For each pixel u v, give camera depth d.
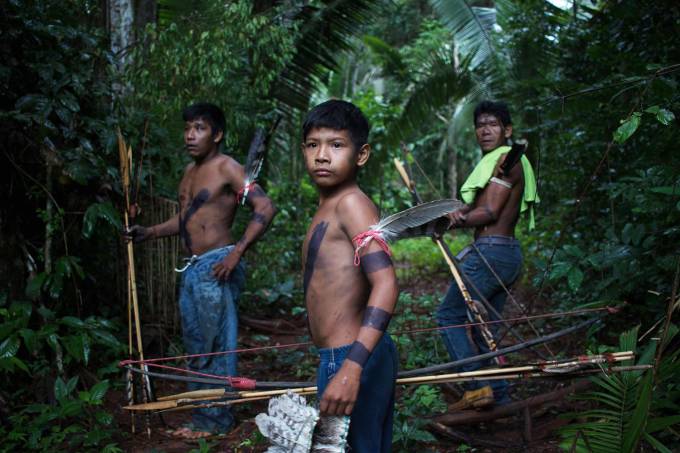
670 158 3.63
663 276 3.54
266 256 8.09
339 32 7.29
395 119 9.57
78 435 3.11
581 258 3.64
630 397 2.46
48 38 3.70
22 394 3.54
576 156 5.89
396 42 16.58
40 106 3.51
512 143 3.47
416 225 2.05
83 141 3.74
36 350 3.37
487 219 3.52
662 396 2.91
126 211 3.55
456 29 8.67
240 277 3.70
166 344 4.75
